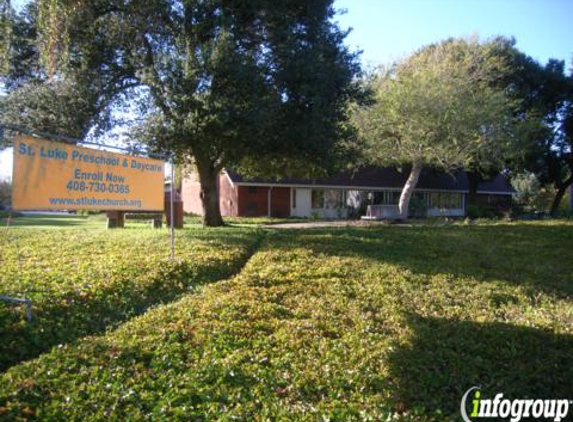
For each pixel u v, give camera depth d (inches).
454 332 235.5
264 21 624.4
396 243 514.9
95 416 145.1
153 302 271.4
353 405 161.9
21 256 361.7
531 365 200.8
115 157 300.0
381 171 1435.8
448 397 174.4
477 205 1398.9
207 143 606.5
